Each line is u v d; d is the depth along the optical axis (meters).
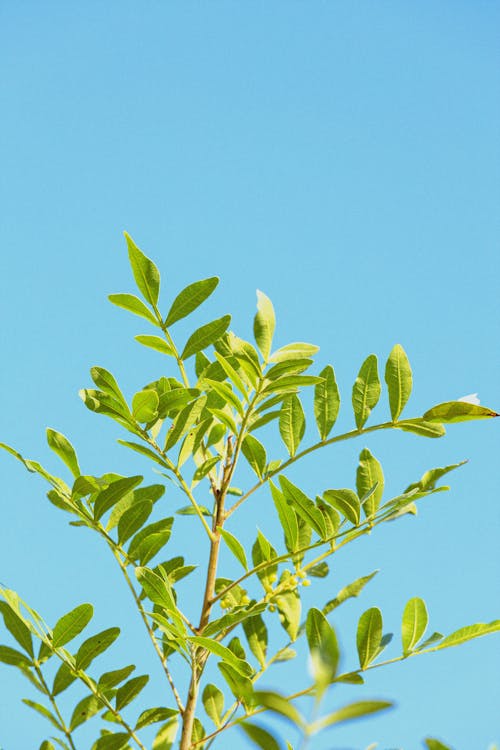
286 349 2.56
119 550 2.55
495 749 1.41
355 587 2.82
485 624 2.32
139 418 2.50
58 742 2.32
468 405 2.39
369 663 2.32
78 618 2.33
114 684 2.40
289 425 2.63
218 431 2.76
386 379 2.50
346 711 1.00
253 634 2.71
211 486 2.75
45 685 2.36
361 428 2.53
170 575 2.67
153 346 2.66
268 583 2.80
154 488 2.69
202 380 2.73
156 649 2.45
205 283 2.64
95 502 2.48
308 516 2.48
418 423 2.47
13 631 2.37
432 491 2.49
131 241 2.58
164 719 2.43
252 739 1.21
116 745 2.35
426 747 1.45
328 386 2.62
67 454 2.51
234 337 2.47
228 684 2.23
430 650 2.34
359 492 2.56
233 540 2.42
